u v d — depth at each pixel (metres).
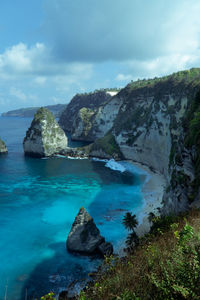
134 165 146.62
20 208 81.31
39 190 100.31
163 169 119.75
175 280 7.83
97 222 70.06
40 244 58.78
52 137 174.50
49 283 44.25
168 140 114.44
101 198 90.94
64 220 72.62
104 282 9.92
